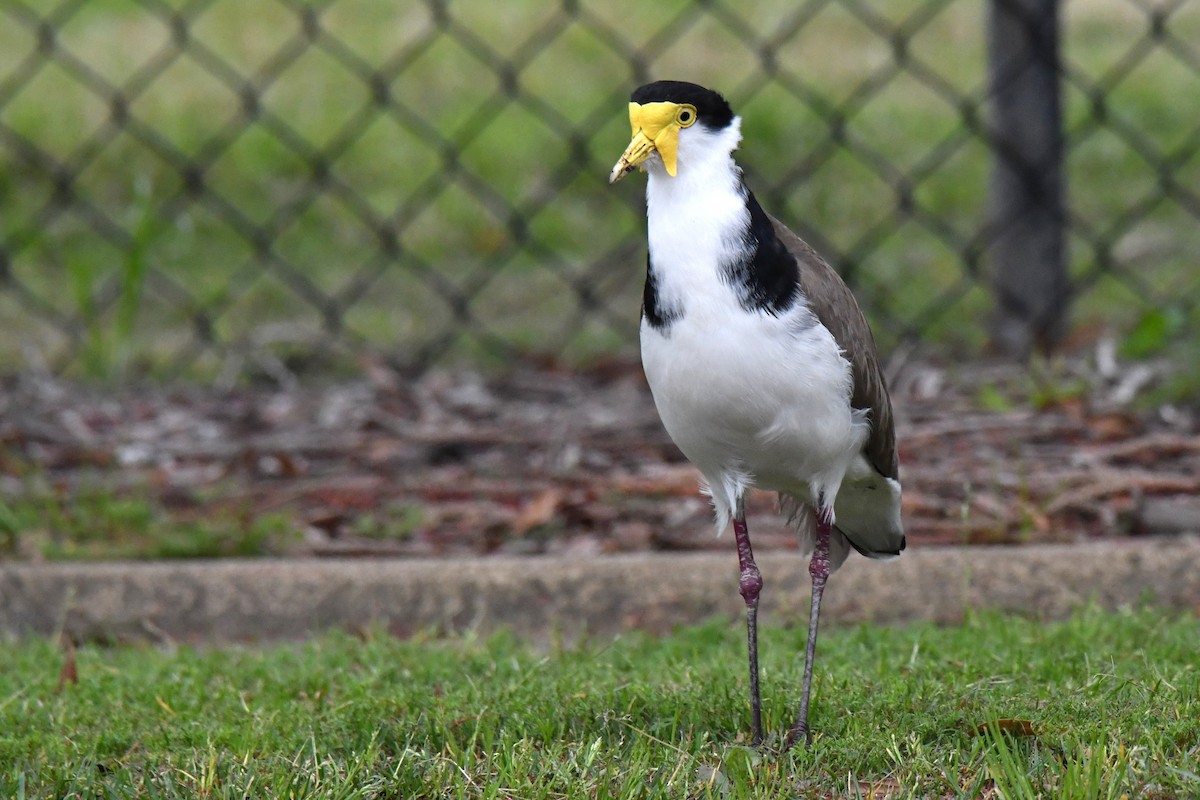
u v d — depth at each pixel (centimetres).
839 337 638
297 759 611
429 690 717
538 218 1557
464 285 1450
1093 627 787
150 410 1183
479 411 1181
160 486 1052
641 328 644
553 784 586
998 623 812
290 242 1512
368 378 1262
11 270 1448
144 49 1884
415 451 1105
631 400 1198
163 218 1438
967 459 1045
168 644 873
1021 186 1235
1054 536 930
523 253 1505
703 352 618
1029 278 1240
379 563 898
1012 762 564
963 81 1809
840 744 610
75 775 613
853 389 649
